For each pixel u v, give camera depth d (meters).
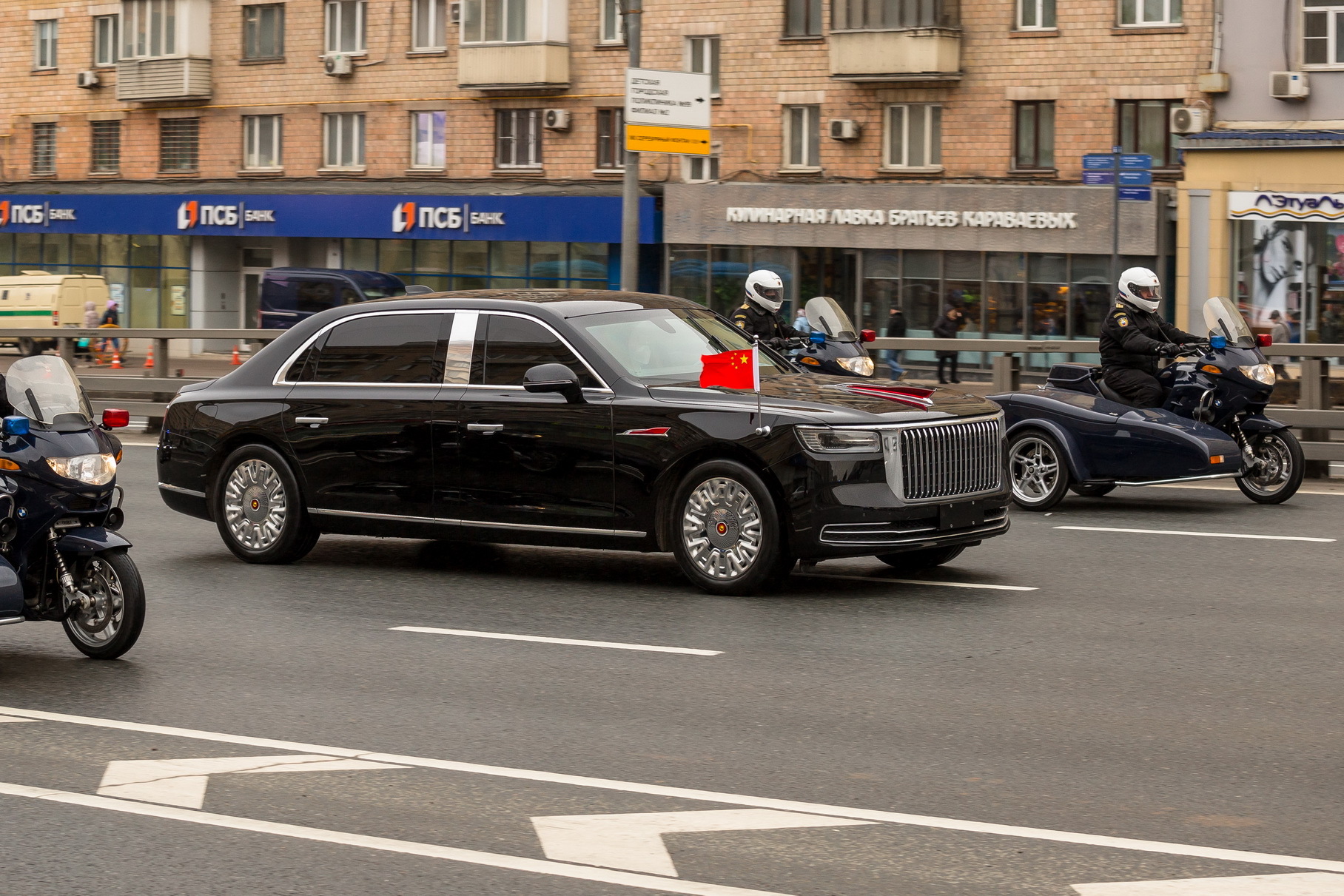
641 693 8.95
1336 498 17.75
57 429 9.76
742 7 46.06
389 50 52.06
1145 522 15.87
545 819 6.67
